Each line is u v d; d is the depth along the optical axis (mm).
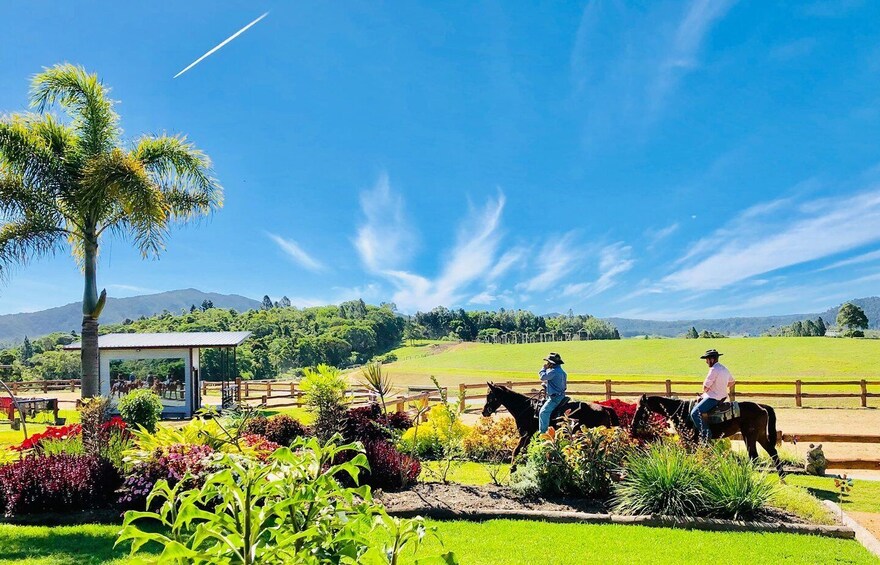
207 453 8078
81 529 7109
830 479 10539
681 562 5863
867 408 21984
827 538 6672
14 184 15562
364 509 2316
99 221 16641
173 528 2158
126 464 8055
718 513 7344
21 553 6230
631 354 59219
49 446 9461
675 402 10648
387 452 9031
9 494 7621
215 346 23656
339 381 9688
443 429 12570
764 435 9945
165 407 23531
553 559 5957
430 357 79062
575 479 8297
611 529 7016
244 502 2129
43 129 15836
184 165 17328
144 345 23469
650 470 7727
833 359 47406
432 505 7805
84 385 16094
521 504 7996
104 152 15547
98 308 16359
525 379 38094
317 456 2430
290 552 2195
